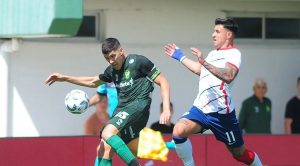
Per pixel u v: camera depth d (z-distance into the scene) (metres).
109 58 24.86
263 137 35.00
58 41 36.41
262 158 35.03
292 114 36.53
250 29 38.47
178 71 37.38
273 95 38.41
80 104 26.28
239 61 24.59
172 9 37.22
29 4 29.67
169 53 25.06
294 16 38.88
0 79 35.56
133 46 36.97
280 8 38.28
